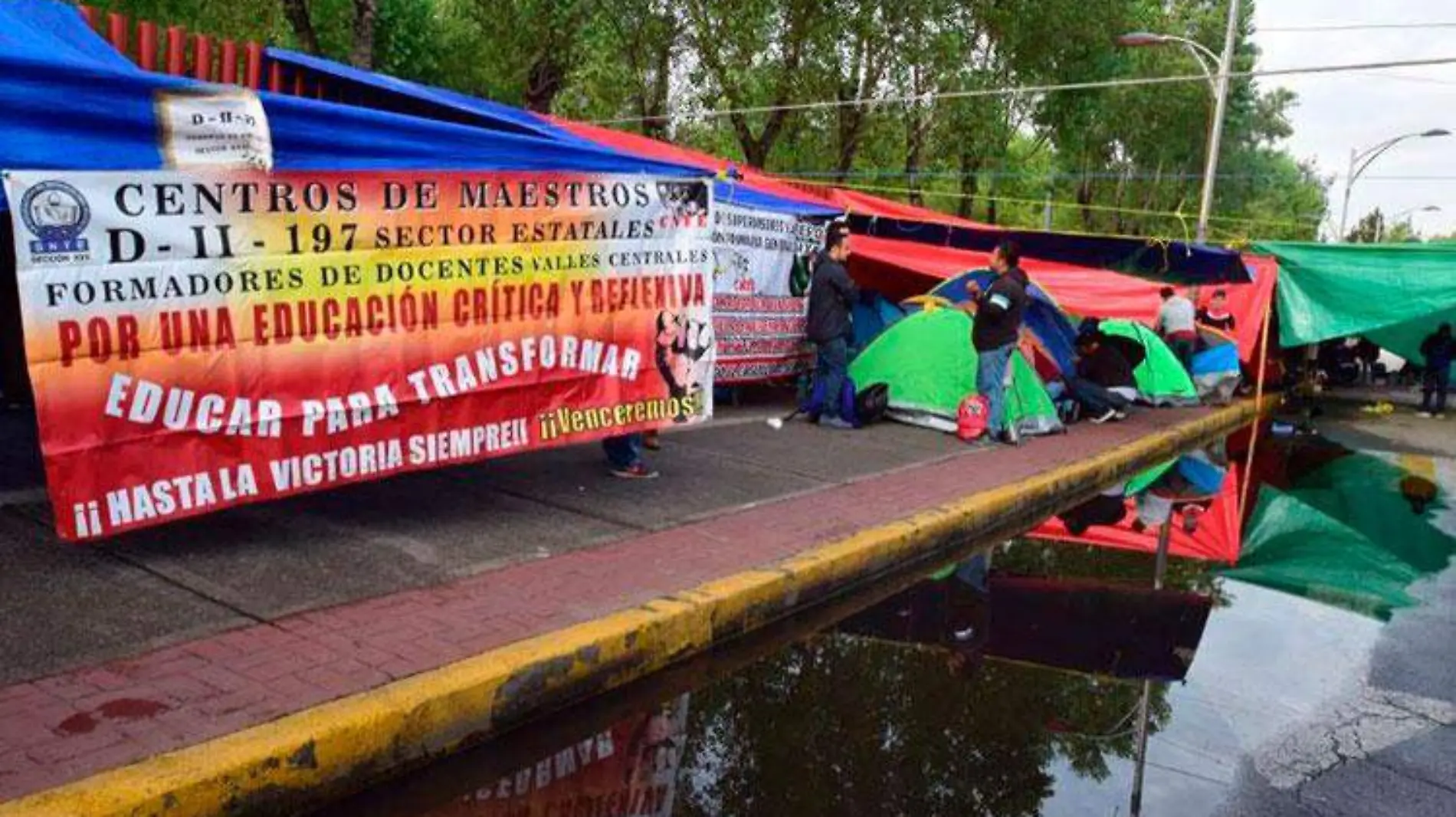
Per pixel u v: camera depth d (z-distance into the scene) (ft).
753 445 31.04
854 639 19.06
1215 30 116.37
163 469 15.33
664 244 22.53
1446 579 26.07
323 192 16.75
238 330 15.94
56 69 13.48
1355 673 18.75
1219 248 48.88
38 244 13.73
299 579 16.26
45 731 11.07
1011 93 62.03
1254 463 43.78
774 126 63.16
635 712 15.30
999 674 17.81
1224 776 14.40
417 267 18.17
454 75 80.59
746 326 37.32
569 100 59.62
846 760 14.32
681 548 19.88
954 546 25.02
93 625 13.85
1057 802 13.43
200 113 14.90
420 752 12.69
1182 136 133.39
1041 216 125.90
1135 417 46.98
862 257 41.78
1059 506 31.24
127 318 14.70
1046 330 43.27
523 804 12.39
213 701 12.07
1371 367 88.43
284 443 16.69
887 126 69.82
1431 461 47.73
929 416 36.58
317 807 11.63
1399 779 14.49
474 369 19.27
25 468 21.25
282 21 49.21
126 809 9.91
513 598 16.34
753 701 15.99
